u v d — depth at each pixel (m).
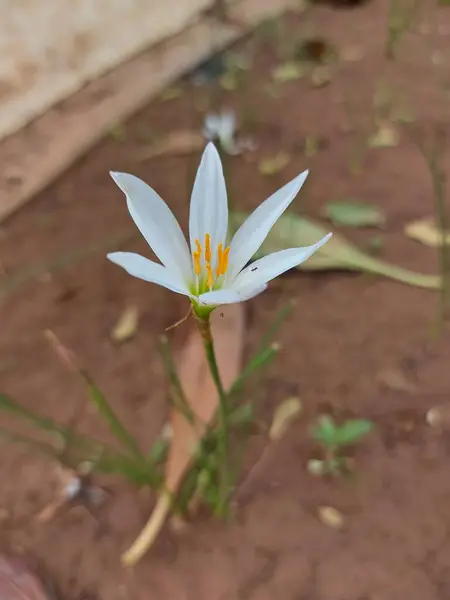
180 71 0.54
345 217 0.39
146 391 0.33
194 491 0.29
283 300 0.36
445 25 0.57
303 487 0.29
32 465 0.31
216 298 0.17
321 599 0.26
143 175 0.44
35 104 0.51
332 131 0.46
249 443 0.30
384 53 0.54
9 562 0.27
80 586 0.27
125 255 0.18
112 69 0.55
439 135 0.45
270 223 0.20
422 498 0.29
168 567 0.27
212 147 0.20
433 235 0.38
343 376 0.32
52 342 0.32
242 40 0.58
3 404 0.27
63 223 0.41
